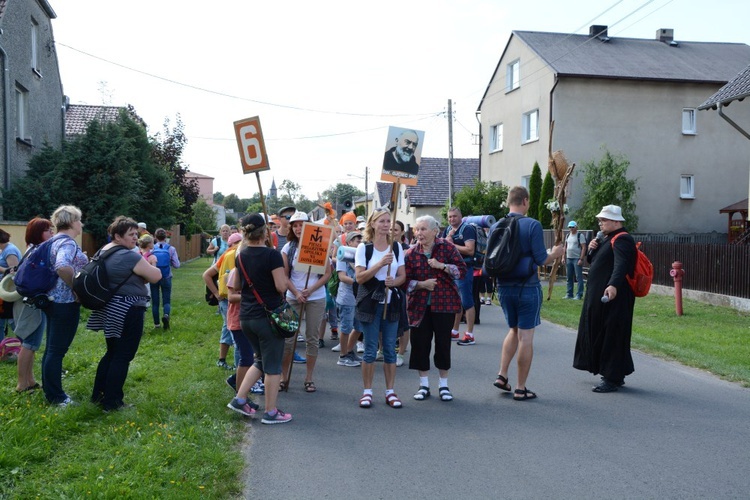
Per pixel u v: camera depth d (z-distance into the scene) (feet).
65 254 17.80
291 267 22.06
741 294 42.60
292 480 13.96
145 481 13.11
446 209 90.17
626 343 21.27
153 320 34.68
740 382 22.47
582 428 17.49
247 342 19.57
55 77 65.31
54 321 18.30
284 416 18.11
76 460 14.28
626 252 20.93
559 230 47.91
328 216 33.86
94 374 22.36
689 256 48.29
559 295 52.21
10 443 14.52
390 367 19.93
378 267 18.93
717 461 14.97
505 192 83.87
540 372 24.36
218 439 16.15
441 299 20.25
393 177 22.62
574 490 13.41
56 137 65.72
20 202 50.26
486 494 13.23
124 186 60.08
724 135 78.69
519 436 16.87
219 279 23.61
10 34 51.49
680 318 38.22
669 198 77.77
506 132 87.81
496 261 19.85
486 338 31.83
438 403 20.16
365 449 15.92
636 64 79.66
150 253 32.09
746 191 79.30
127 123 76.48
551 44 82.33
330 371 24.84
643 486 13.57
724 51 89.10
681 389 21.65
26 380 19.65
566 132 75.20
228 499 12.97
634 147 76.69
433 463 14.97
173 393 19.88
